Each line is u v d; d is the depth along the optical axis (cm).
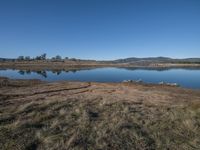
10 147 723
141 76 4822
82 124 941
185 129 953
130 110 1184
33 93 1758
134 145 795
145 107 1292
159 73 5850
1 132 813
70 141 780
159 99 1642
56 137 806
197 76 4703
